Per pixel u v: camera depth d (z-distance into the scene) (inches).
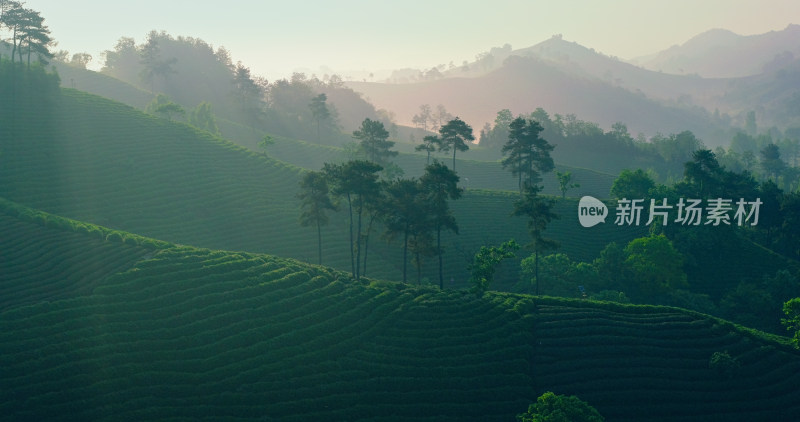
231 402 1978.3
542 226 3171.8
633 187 4707.2
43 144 4101.9
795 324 2469.2
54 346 2031.3
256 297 2470.5
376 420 1985.7
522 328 2439.7
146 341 2143.2
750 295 3376.0
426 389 2132.1
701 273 3833.7
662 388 2172.7
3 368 1905.8
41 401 1835.6
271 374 2122.3
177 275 2506.2
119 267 2536.9
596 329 2455.7
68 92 5014.8
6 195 3472.0
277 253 3641.7
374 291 2687.0
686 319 2566.4
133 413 1871.3
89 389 1914.4
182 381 2023.9
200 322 2282.2
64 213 3516.2
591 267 3491.6
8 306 2237.9
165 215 3794.3
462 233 4158.5
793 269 3804.1
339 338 2347.4
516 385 2171.5
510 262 3831.2
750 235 4667.8
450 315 2509.8
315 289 2625.5
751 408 2090.3
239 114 7849.4
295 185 4461.1
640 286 3489.2
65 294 2337.6
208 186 4215.1
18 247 2642.7
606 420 2046.0
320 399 2042.3
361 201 3034.0
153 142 4611.2
